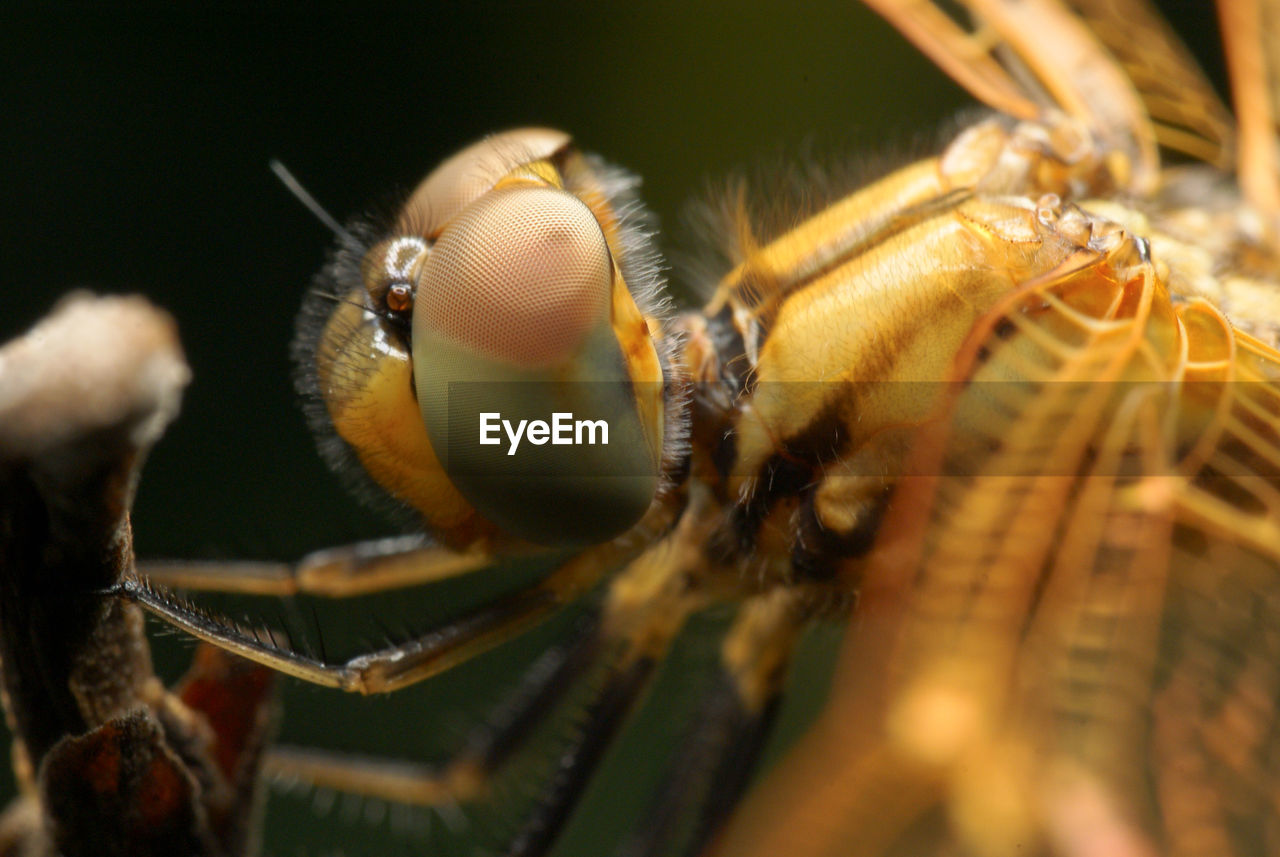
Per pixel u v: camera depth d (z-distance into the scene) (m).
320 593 0.05
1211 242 0.05
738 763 0.05
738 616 0.05
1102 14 0.05
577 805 0.05
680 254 0.05
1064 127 0.05
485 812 0.05
